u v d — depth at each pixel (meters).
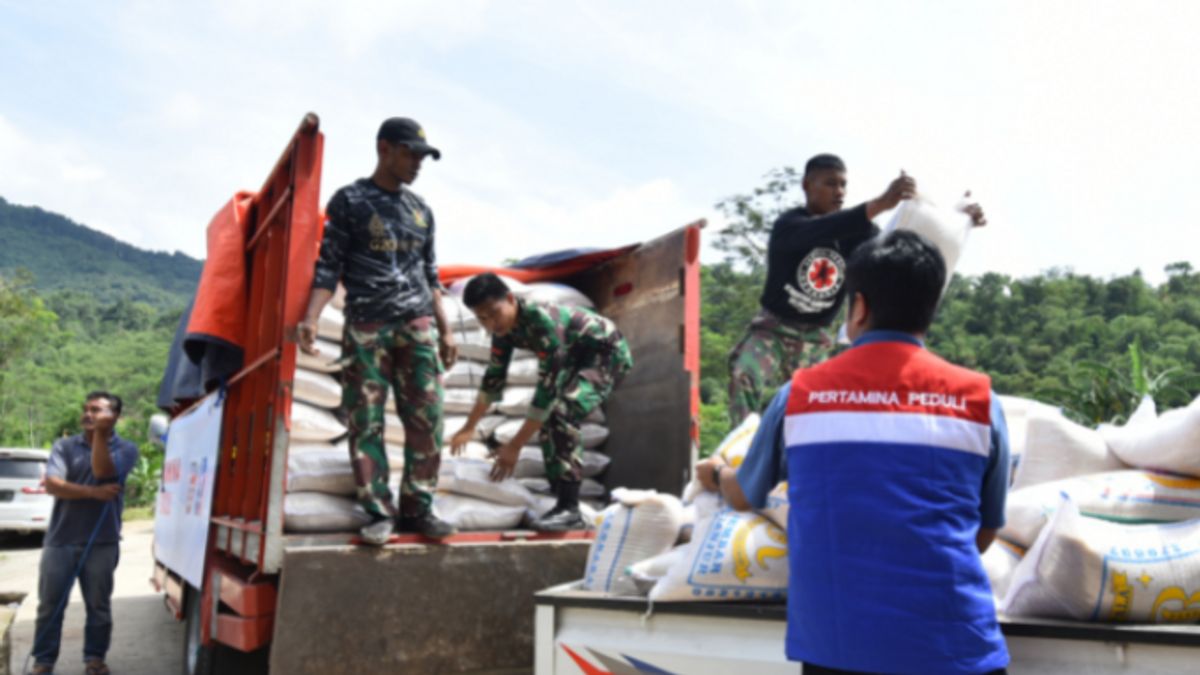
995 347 104.25
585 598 2.96
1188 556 2.34
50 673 5.54
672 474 5.04
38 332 63.09
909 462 1.94
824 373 2.12
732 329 43.88
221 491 4.76
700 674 2.66
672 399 5.11
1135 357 17.27
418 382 4.07
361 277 4.04
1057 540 2.34
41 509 14.97
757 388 4.91
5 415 75.75
